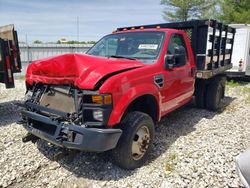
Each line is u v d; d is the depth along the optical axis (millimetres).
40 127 3404
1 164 3607
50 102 3338
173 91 4371
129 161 3316
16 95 8570
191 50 5195
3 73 5492
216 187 3043
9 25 5984
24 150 4051
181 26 5785
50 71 3205
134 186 3092
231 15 22516
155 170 3439
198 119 5781
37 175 3350
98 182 3189
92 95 2855
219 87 6484
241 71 11633
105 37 5020
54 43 16406
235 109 6754
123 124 3246
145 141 3551
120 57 4125
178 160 3699
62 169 3496
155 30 4535
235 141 4418
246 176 2004
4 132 4879
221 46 6605
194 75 5289
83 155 3867
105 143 2857
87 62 3068
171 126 5254
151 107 3914
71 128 2910
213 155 3842
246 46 11438
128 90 3141
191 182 3154
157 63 3904
